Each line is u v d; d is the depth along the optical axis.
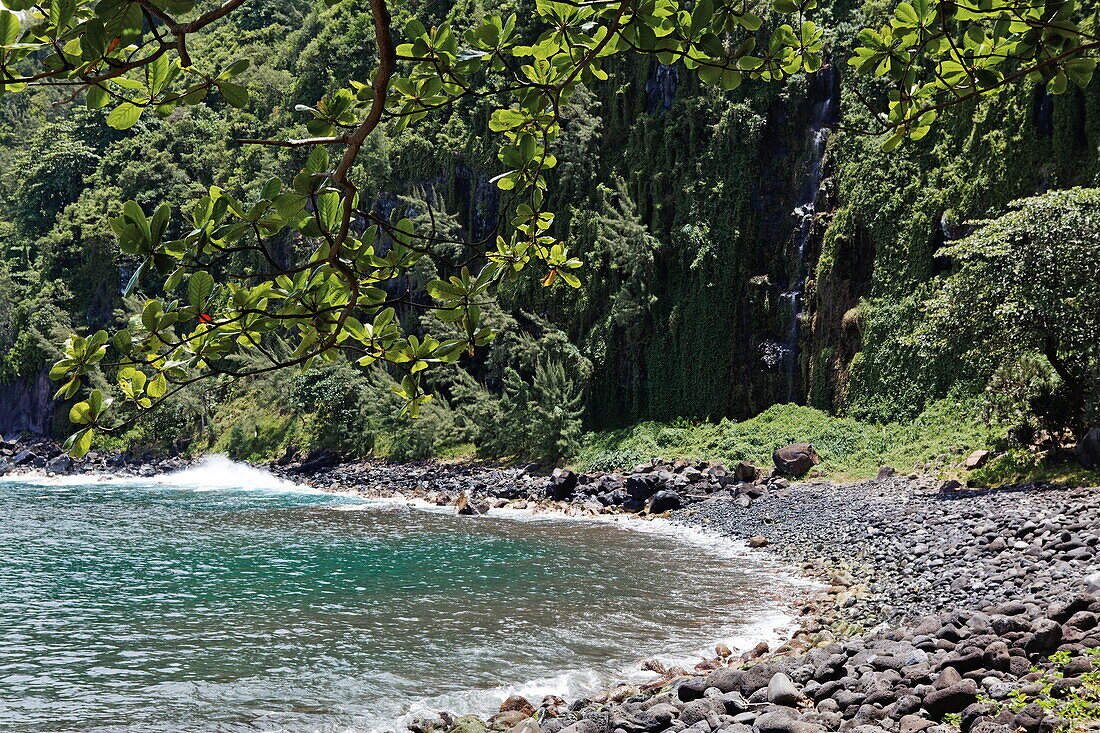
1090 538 14.41
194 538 24.55
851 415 35.19
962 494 22.58
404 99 3.20
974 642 8.79
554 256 3.56
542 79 3.30
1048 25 3.19
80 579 18.44
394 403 45.59
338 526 26.92
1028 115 33.09
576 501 31.70
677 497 28.77
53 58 2.26
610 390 44.31
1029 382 23.23
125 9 2.15
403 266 3.12
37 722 10.02
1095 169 31.02
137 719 10.10
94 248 70.88
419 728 9.67
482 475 38.41
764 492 29.11
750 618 14.44
